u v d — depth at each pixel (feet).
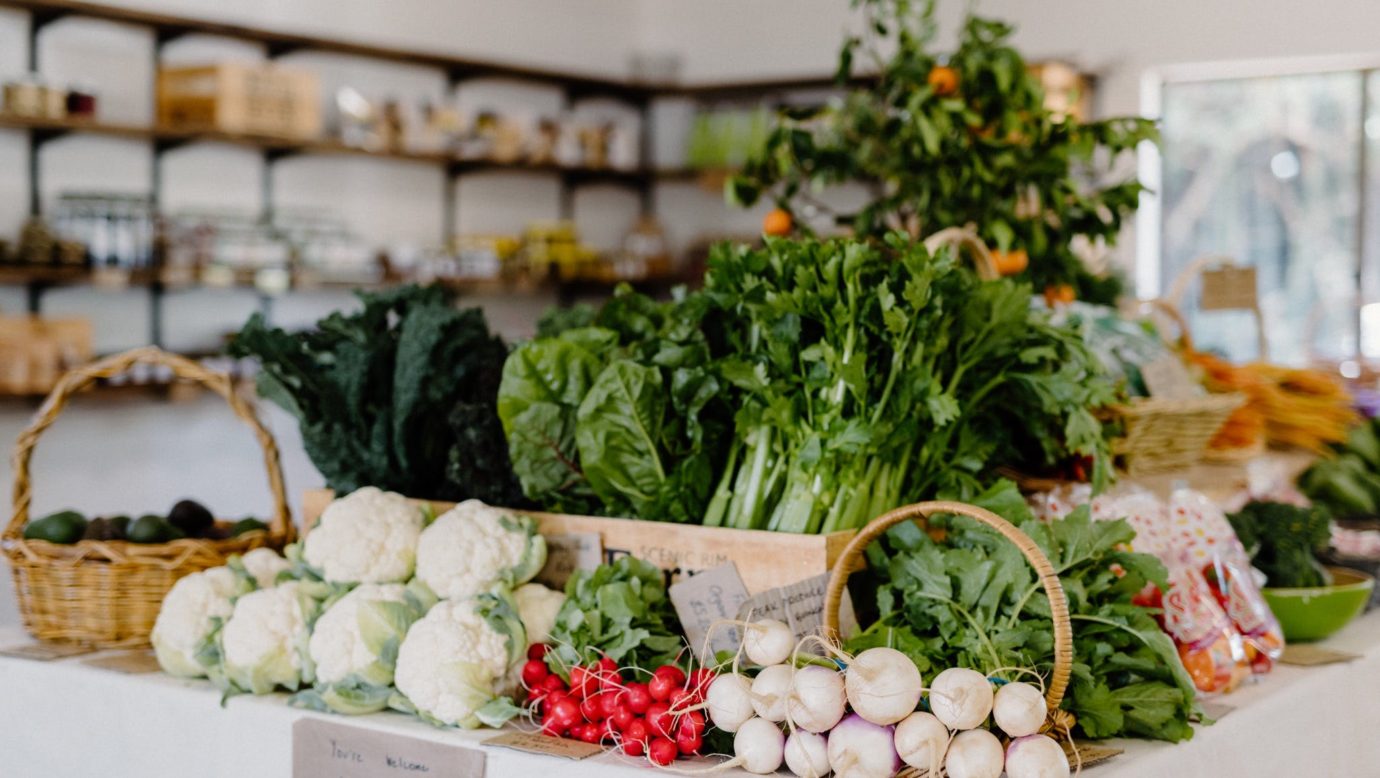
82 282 15.62
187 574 7.16
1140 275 21.45
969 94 9.60
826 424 6.12
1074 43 21.02
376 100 18.89
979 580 5.44
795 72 23.57
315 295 18.81
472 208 21.50
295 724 5.93
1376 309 20.85
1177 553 6.51
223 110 16.62
